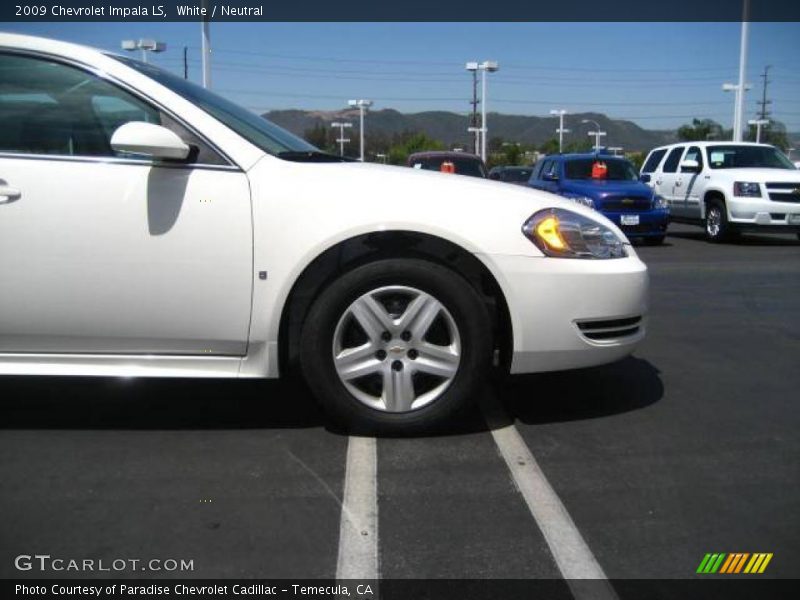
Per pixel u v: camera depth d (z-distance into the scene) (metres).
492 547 2.59
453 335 3.42
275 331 3.38
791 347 5.38
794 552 2.57
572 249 3.44
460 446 3.45
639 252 11.96
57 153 3.34
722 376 4.60
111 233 3.28
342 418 3.47
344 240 3.31
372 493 2.98
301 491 2.99
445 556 2.53
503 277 3.37
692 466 3.25
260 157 3.39
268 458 3.30
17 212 3.26
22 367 3.39
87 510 2.82
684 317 6.48
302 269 3.32
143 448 3.41
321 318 3.37
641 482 3.09
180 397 4.10
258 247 3.31
